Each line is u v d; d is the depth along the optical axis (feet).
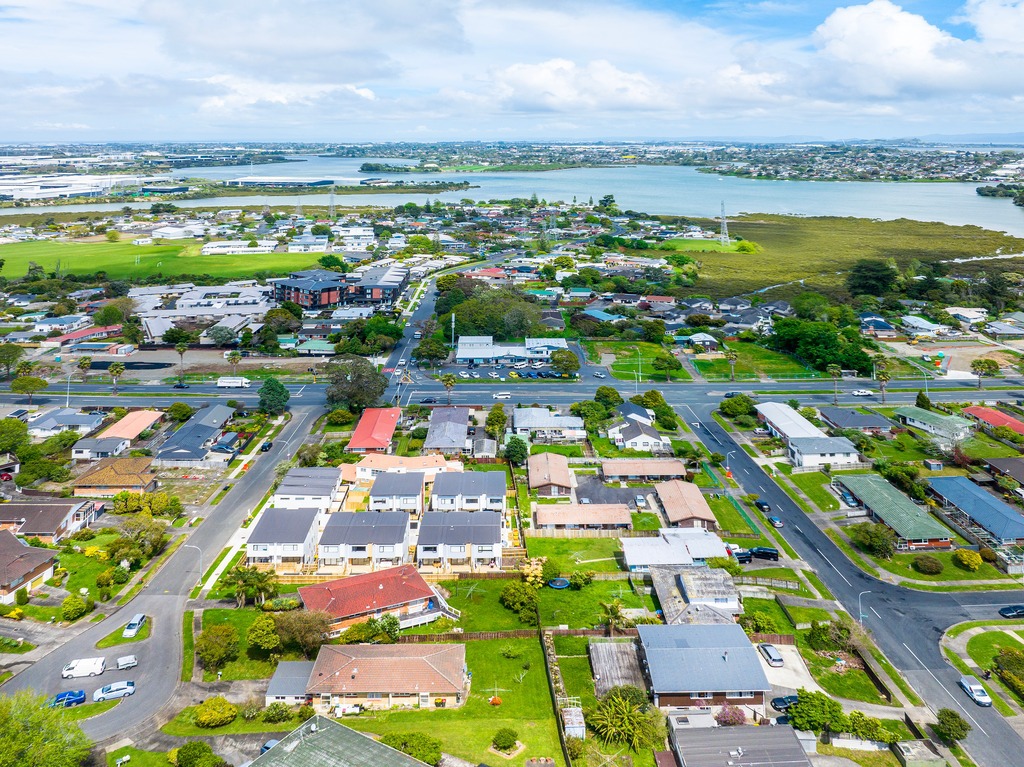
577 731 215.10
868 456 409.28
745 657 239.50
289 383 543.80
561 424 442.91
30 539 317.22
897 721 225.76
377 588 277.64
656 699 230.27
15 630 266.57
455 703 231.50
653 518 351.25
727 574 288.30
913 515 336.49
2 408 476.54
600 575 304.30
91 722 221.25
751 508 360.89
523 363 590.14
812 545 328.90
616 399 481.05
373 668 234.99
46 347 610.65
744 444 437.17
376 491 352.69
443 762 202.49
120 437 420.36
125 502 352.28
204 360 591.37
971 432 433.07
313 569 305.53
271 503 354.33
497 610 284.41
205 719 219.00
